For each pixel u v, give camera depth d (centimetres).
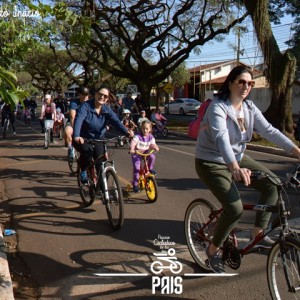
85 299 401
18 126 2827
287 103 1773
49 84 6234
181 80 5188
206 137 398
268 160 1277
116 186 578
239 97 391
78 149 651
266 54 1742
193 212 467
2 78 320
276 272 355
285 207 379
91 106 642
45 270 464
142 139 754
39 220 634
